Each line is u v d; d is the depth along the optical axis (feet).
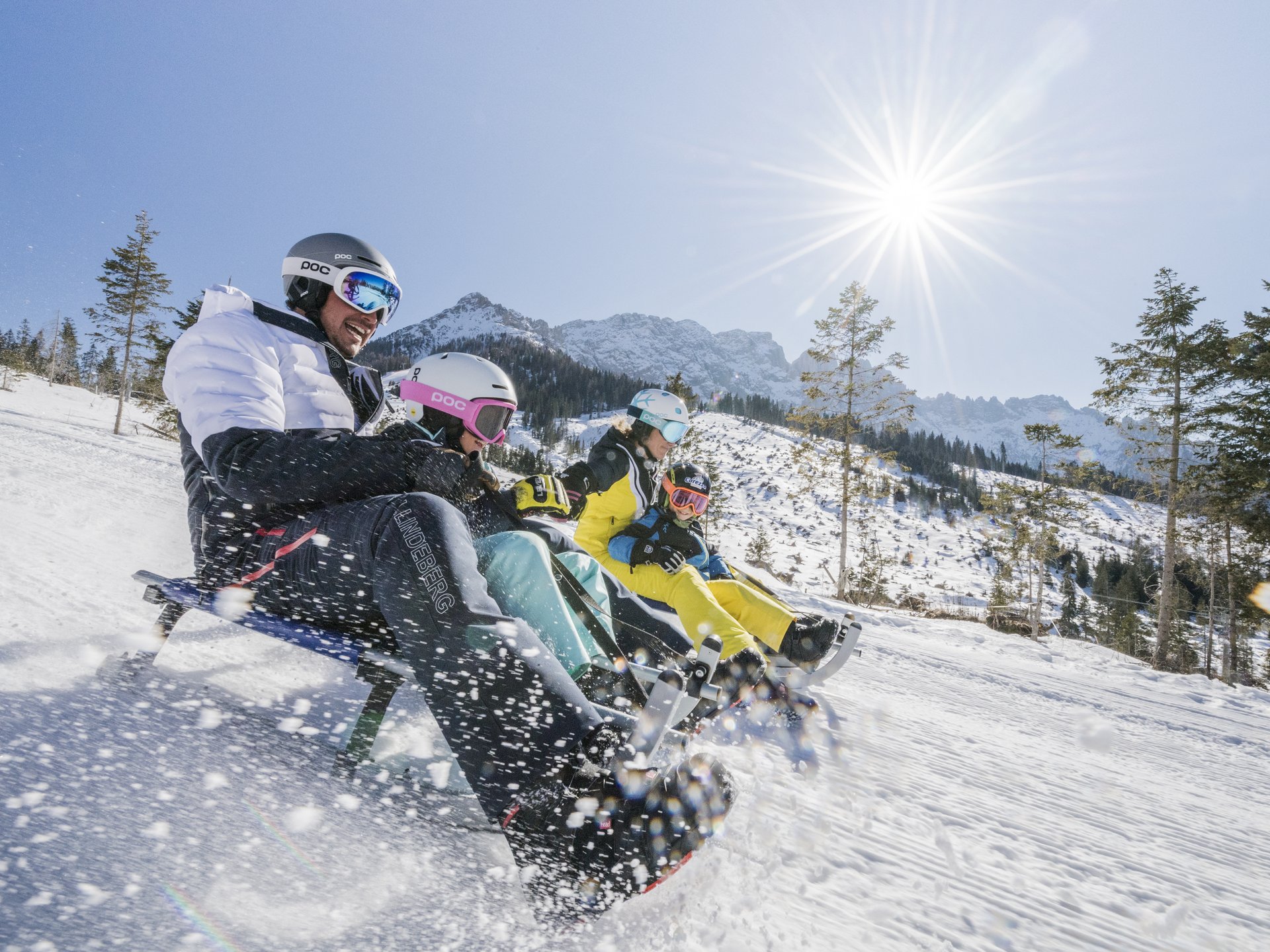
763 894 4.37
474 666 3.79
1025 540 87.51
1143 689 35.17
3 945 2.17
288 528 4.74
